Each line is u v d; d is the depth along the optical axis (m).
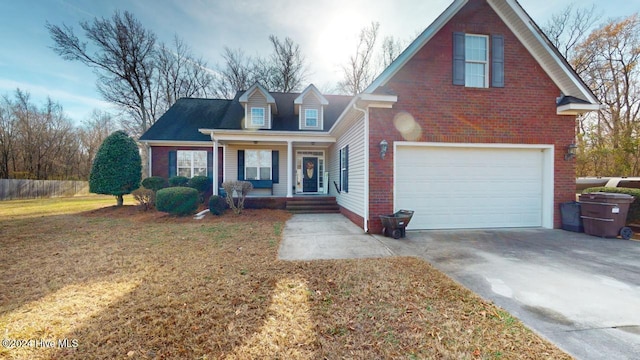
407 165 7.32
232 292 3.49
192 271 4.24
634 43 15.91
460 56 7.22
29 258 4.91
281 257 5.01
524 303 3.22
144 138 13.06
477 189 7.54
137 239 6.32
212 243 5.96
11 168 26.83
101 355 2.31
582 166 16.55
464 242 6.10
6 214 10.51
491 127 7.36
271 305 3.15
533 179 7.70
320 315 2.94
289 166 11.48
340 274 4.12
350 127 9.10
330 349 2.38
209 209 10.43
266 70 24.42
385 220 6.54
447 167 7.44
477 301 3.26
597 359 2.24
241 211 10.05
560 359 2.23
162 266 4.48
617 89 16.58
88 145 32.12
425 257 5.02
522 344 2.43
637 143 13.97
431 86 7.16
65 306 3.12
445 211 7.45
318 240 6.27
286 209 11.06
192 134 13.56
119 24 19.47
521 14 7.08
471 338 2.52
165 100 22.94
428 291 3.54
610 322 2.81
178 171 13.42
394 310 3.05
